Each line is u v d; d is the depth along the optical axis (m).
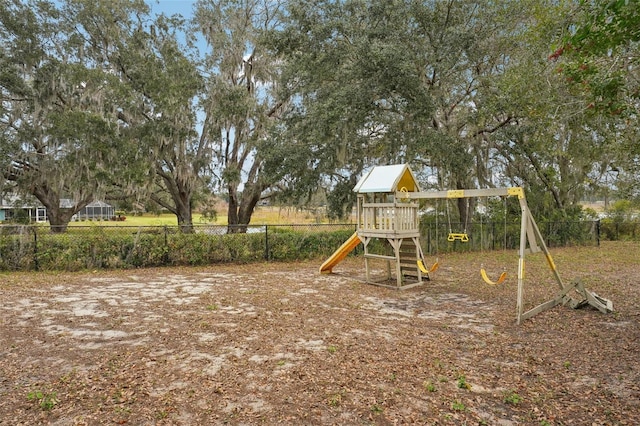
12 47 14.16
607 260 12.57
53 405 3.23
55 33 15.07
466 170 13.98
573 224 17.41
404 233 8.69
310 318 5.98
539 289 8.18
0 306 6.58
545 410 3.27
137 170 13.91
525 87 9.84
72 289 8.12
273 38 13.88
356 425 3.00
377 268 11.35
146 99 15.58
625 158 10.09
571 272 10.30
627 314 6.16
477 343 4.91
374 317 6.13
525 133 13.38
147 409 3.19
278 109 18.73
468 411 3.24
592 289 8.05
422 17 12.98
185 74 15.44
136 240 11.15
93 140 13.52
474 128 14.24
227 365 4.10
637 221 20.47
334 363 4.17
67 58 15.05
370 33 12.59
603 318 5.97
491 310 6.61
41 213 28.67
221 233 12.28
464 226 15.30
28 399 3.33
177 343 4.79
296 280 9.38
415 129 13.12
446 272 10.64
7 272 10.11
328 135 13.24
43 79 14.50
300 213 24.02
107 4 15.08
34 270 10.41
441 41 13.01
